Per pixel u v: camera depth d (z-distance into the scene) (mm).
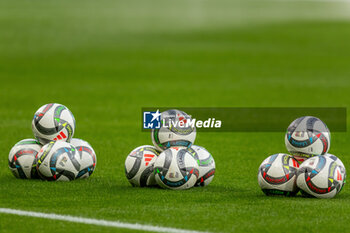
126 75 138375
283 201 34375
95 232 27594
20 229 27969
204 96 109500
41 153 39375
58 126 40500
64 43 193125
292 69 150125
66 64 154500
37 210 31438
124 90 116375
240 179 43188
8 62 155875
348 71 147000
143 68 149375
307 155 36281
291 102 102062
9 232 27516
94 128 74125
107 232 27609
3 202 33250
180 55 172750
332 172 34906
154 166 37312
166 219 29859
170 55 172750
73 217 30047
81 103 99375
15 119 80875
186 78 135125
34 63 155250
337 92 113938
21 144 41094
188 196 35469
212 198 35062
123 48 185250
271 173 35750
